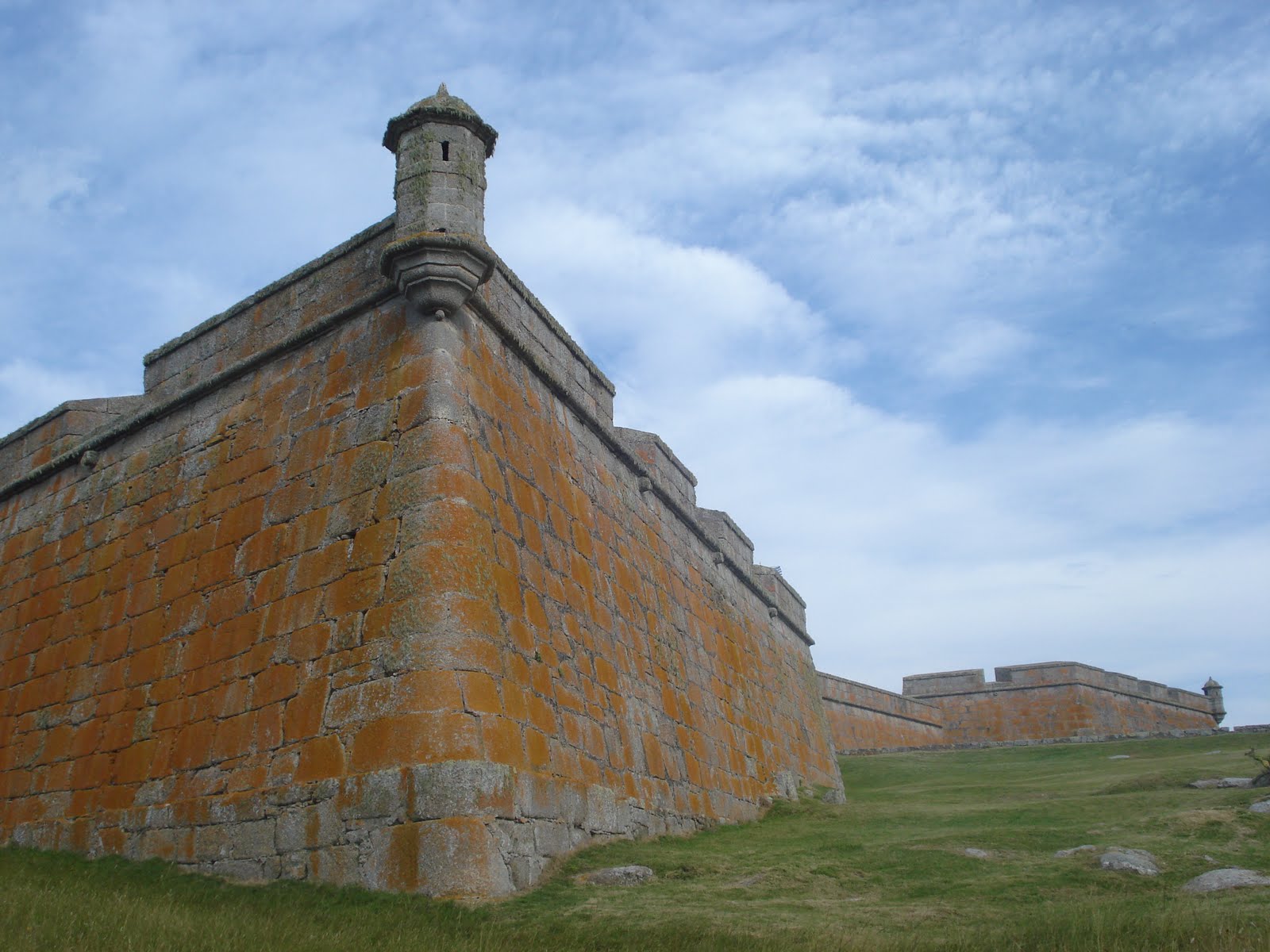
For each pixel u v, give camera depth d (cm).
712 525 2505
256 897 1212
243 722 1429
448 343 1503
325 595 1416
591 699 1580
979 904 1096
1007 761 3177
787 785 2311
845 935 972
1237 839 1289
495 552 1440
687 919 1057
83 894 1187
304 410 1605
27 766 1736
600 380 1994
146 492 1795
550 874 1284
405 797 1213
